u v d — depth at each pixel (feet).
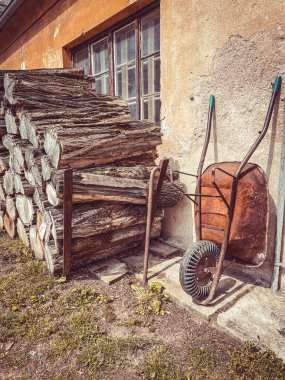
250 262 7.93
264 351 6.14
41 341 6.75
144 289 8.62
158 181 9.21
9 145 11.11
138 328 7.14
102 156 9.02
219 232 8.00
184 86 10.36
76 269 9.84
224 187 7.86
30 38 21.90
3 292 8.58
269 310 7.40
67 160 8.38
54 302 8.16
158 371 5.86
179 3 10.02
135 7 12.05
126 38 13.52
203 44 9.45
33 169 9.30
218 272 7.50
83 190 8.46
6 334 6.92
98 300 8.21
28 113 9.29
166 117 11.32
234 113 8.89
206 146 9.05
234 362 5.83
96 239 9.46
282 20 7.40
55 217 8.79
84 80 12.34
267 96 8.00
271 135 8.05
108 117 10.08
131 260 10.49
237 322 6.96
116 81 14.64
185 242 11.22
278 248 8.00
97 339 6.75
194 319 7.41
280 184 7.78
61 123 9.28
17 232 12.78
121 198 9.23
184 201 11.05
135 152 9.89
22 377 5.84
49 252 9.09
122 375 5.84
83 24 15.02
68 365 6.09
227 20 8.63
